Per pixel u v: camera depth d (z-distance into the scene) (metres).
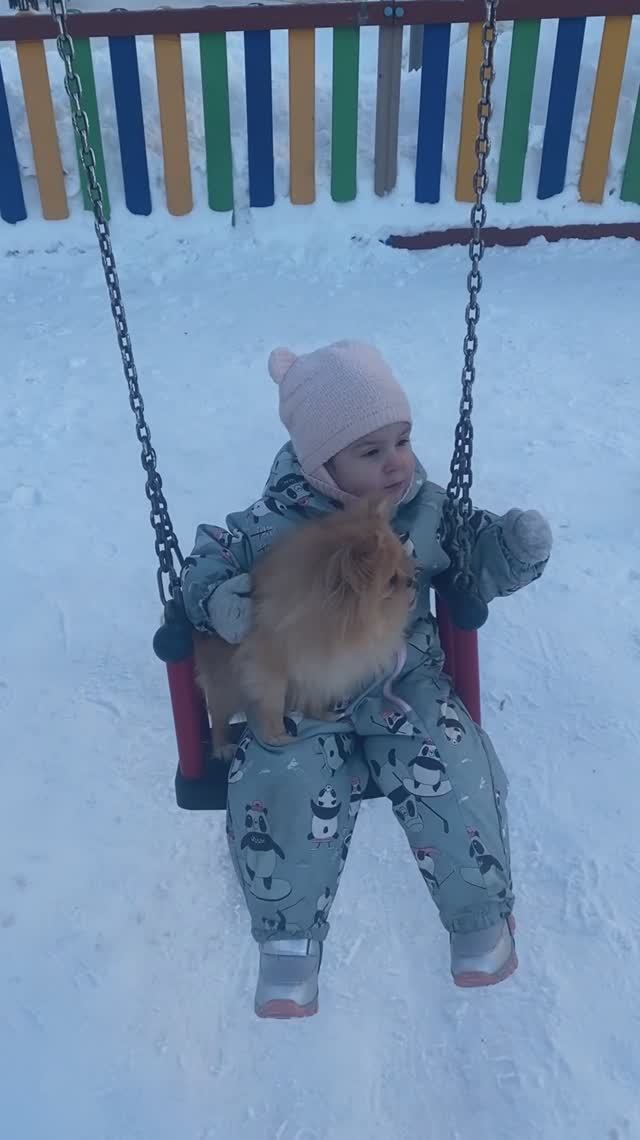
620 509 3.42
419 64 5.88
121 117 5.20
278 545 1.80
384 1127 1.85
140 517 3.52
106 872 2.31
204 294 5.09
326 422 1.89
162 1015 2.03
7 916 2.22
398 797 1.83
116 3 8.09
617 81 5.04
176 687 1.82
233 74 5.60
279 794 1.80
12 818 2.44
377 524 1.67
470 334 1.86
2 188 5.38
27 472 3.79
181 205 5.49
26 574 3.27
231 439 3.93
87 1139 1.85
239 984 2.08
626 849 2.29
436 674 1.96
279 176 5.52
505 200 5.43
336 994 2.06
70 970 2.12
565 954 2.08
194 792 1.97
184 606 1.88
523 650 2.87
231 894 2.25
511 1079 1.89
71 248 5.46
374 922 2.19
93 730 2.68
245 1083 1.92
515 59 5.00
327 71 5.79
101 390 4.30
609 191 5.40
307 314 4.86
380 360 1.96
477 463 3.70
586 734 2.59
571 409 4.02
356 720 1.90
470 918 1.75
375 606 1.60
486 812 1.81
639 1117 1.82
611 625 2.94
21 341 4.73
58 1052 1.98
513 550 1.88
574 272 5.18
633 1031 1.95
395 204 5.45
